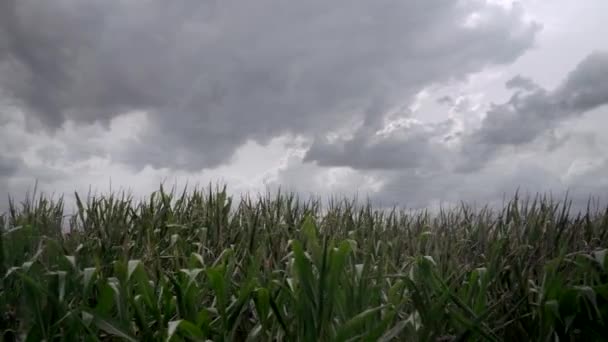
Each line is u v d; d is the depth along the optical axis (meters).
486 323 3.19
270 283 3.08
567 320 3.26
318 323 2.77
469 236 4.93
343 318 2.89
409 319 2.86
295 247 2.81
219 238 4.65
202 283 3.35
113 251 4.26
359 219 5.46
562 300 3.28
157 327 3.17
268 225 4.92
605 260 3.50
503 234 4.33
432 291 3.26
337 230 4.69
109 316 2.77
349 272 3.11
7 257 3.39
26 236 3.63
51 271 3.08
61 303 2.82
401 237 4.66
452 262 3.76
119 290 2.89
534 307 3.46
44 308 2.89
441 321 3.09
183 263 4.05
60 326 2.95
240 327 3.47
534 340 3.35
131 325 2.89
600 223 4.71
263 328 2.98
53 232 4.48
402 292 3.38
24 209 4.86
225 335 2.94
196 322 2.88
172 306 3.09
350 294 2.92
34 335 2.76
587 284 3.62
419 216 5.72
